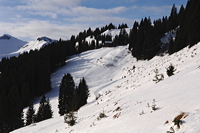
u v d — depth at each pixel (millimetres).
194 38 33094
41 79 61094
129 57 84875
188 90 9438
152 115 7605
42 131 17906
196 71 13727
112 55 86938
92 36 170000
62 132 13969
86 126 11930
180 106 7004
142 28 84688
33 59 81938
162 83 15578
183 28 45719
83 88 39781
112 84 48438
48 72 64438
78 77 70062
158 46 66875
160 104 8781
